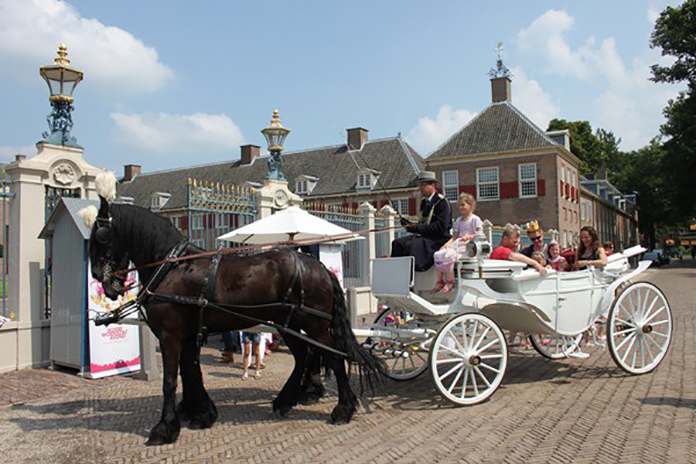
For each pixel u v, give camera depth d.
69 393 6.70
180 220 20.05
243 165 49.41
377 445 4.55
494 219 35.53
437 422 5.11
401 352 6.03
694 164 37.09
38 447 4.75
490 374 7.16
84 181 8.95
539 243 7.88
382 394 6.30
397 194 38.75
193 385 5.31
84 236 7.46
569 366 7.48
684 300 15.88
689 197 38.91
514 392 6.14
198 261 5.13
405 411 5.55
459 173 36.59
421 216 6.50
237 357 8.98
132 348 7.98
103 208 5.09
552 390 6.15
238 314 5.12
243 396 6.41
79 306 7.68
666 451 4.11
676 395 5.68
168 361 4.95
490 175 35.88
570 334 6.59
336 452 4.42
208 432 5.05
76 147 8.88
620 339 7.82
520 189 34.88
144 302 5.06
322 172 43.81
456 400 5.57
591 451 4.20
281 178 11.52
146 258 5.16
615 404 5.44
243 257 5.27
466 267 6.01
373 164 40.94
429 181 6.47
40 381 7.35
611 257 7.19
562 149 34.62
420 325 6.27
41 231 8.23
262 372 7.78
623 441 4.38
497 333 5.82
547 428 4.79
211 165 51.47
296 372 5.65
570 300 6.54
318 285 5.33
